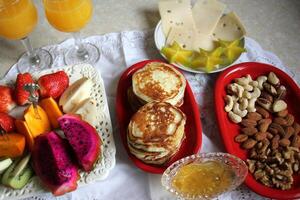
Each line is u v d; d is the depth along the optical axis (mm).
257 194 505
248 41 680
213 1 679
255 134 544
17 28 588
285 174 501
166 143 491
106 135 541
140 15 730
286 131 545
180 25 663
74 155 508
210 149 559
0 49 688
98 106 566
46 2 572
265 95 584
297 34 703
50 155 497
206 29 661
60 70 604
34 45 691
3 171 497
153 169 512
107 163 515
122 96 588
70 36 702
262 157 519
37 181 505
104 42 685
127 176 535
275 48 681
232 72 605
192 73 633
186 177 499
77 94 560
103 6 748
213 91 597
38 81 570
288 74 639
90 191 521
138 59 658
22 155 513
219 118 552
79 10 581
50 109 540
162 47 641
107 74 643
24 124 507
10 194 496
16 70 654
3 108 558
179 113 521
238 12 738
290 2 752
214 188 492
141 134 499
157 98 543
